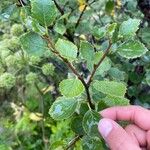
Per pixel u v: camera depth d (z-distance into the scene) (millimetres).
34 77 223
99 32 171
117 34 157
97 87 158
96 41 259
